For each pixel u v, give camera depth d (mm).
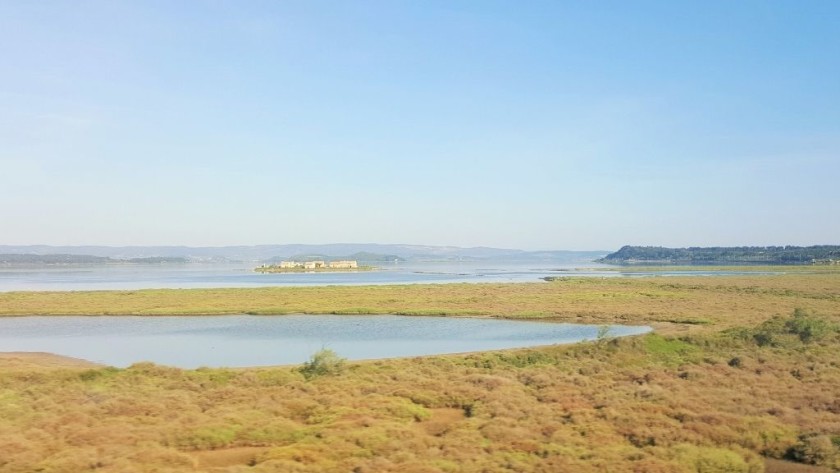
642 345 45938
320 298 99188
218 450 22766
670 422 25531
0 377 35188
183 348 53250
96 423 24938
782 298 95062
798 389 32438
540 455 21422
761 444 23438
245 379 35406
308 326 67688
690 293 107250
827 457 21859
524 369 39562
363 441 22500
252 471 19094
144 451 20969
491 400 30156
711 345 46875
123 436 22844
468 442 22859
